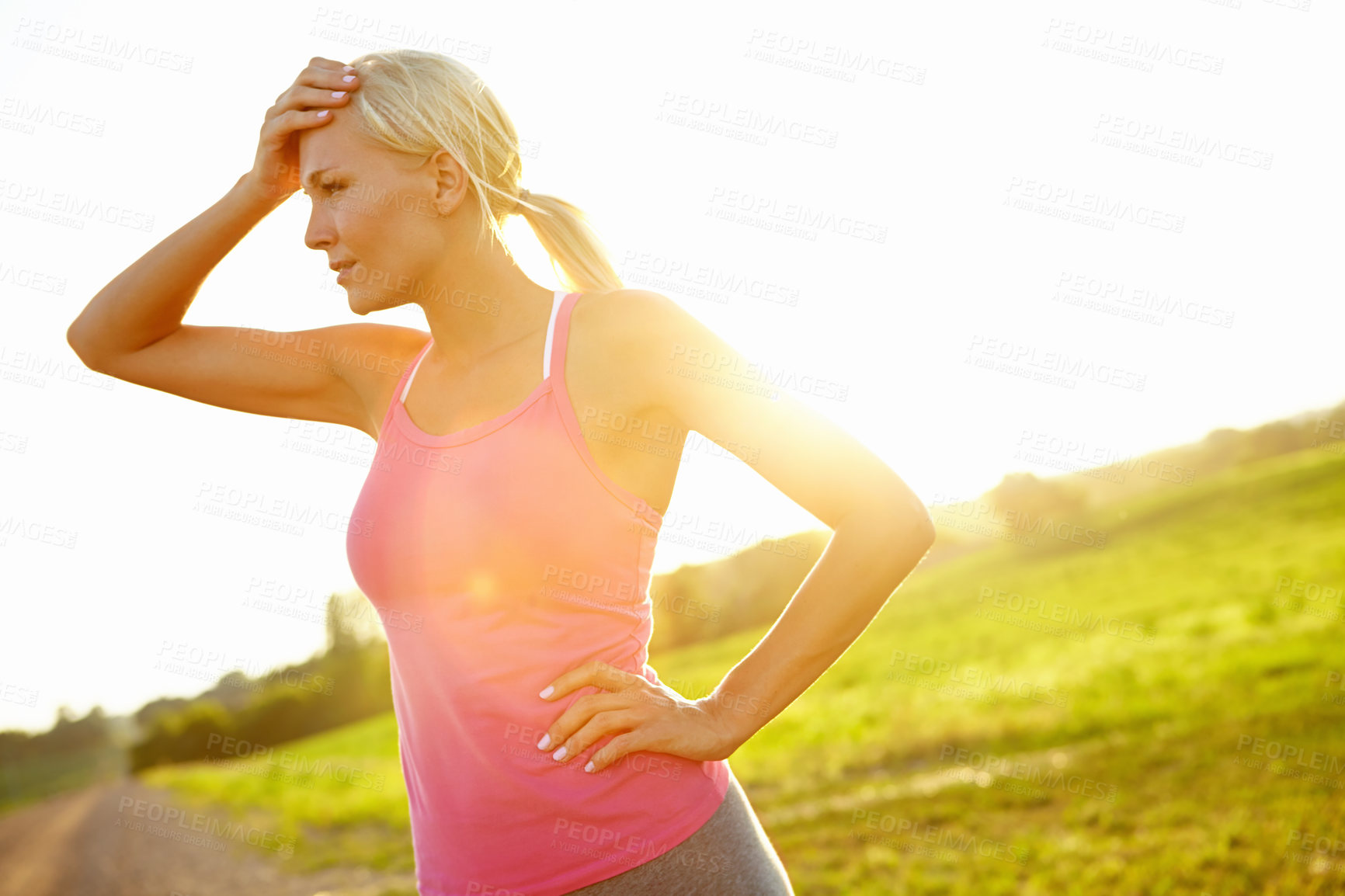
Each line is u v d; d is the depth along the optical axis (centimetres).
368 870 1064
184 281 176
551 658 142
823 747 1291
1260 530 2766
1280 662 1288
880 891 654
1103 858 647
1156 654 1572
